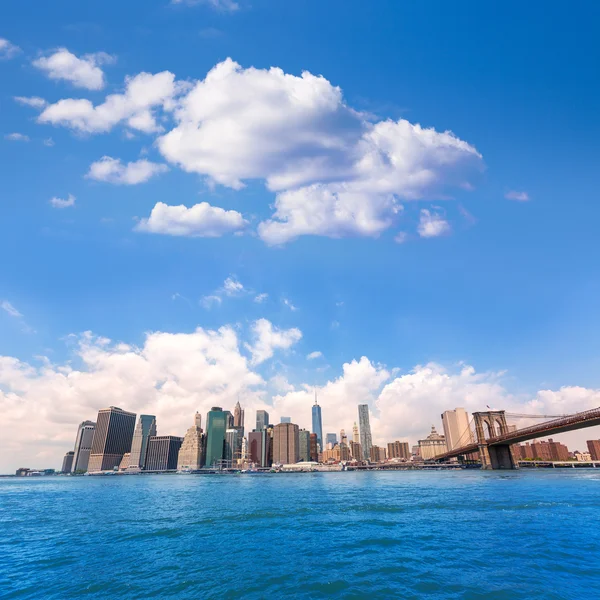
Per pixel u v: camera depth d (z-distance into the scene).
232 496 92.00
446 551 29.00
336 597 20.09
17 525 46.84
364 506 59.22
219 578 23.72
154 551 31.34
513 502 58.00
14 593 21.89
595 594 19.94
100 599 20.64
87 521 49.81
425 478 173.12
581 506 52.03
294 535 37.09
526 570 23.94
